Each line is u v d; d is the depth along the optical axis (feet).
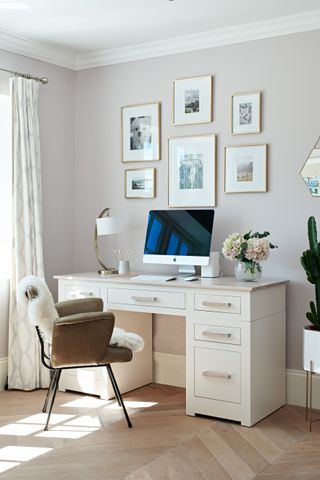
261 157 13.53
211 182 14.19
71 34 14.21
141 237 15.30
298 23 12.94
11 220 14.38
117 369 13.87
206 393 12.17
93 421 12.02
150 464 9.85
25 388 14.28
